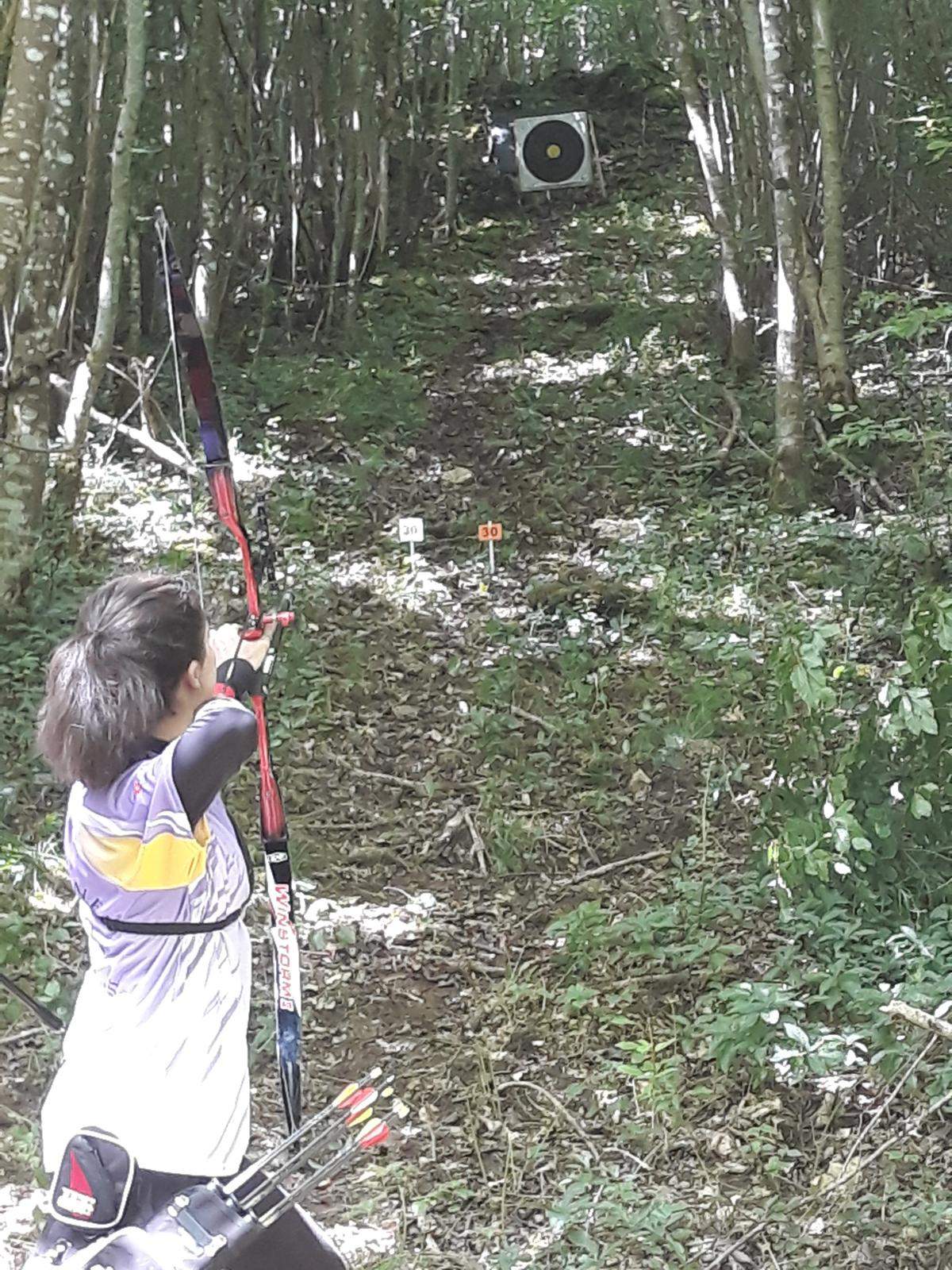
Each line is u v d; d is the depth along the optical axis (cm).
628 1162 393
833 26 1158
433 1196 379
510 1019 464
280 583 801
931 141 976
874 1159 372
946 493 853
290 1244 252
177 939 236
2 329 753
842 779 476
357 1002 482
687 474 967
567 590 803
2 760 585
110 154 995
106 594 240
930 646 483
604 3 1669
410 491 970
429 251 1442
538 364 1180
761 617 764
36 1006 279
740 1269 346
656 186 1594
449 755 650
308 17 1214
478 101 1681
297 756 645
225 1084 240
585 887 552
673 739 622
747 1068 428
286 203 1277
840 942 466
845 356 1000
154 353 1050
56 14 637
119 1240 230
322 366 1138
